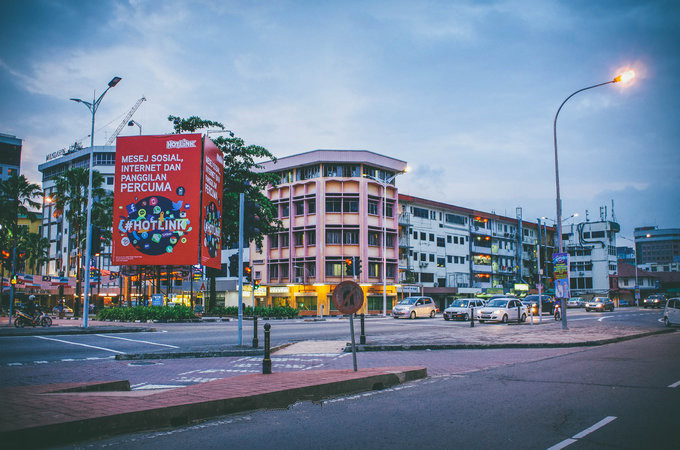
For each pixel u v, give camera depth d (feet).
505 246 243.40
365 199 166.50
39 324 84.79
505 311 101.19
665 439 17.48
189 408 21.07
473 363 40.06
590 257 284.00
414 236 194.18
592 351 48.75
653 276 295.89
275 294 171.42
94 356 46.11
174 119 124.06
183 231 96.78
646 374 32.68
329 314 160.56
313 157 166.71
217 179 108.27
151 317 105.09
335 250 163.53
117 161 98.99
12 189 164.45
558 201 77.20
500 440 17.53
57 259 249.96
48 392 24.20
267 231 135.03
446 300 203.62
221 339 62.44
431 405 23.62
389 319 122.72
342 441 17.63
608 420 20.22
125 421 19.34
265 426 20.02
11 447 16.72
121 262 97.50
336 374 30.19
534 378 31.50
